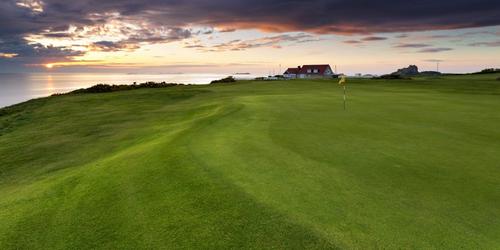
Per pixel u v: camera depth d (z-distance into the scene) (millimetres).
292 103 21797
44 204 7211
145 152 10078
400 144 11008
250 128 13258
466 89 42656
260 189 7004
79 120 24844
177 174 7961
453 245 5105
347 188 7191
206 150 9859
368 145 10836
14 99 111062
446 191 7148
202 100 32562
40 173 12227
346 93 33031
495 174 8203
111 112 27984
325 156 9508
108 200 7004
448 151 10227
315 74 129625
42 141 18203
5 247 5699
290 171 8164
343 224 5641
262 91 40406
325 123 14531
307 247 5039
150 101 34812
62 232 6000
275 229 5504
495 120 15609
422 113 17719
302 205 6305
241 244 5184
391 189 7203
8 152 16172
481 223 5805
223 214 6035
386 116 16625
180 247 5223
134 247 5344
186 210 6273
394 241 5172
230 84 58250
